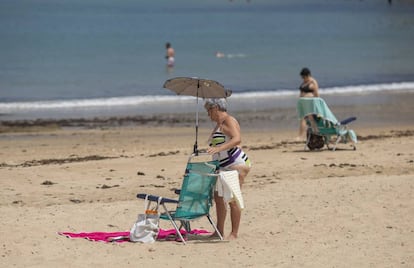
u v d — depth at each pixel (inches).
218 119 915.4
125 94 3304.6
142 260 829.8
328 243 904.9
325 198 1127.6
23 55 5022.1
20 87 3535.9
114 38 6520.7
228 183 890.1
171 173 1475.1
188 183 896.3
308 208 1072.8
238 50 5605.3
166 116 2647.6
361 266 813.9
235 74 4158.5
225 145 900.0
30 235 895.1
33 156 1820.9
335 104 3011.8
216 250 877.8
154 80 3841.0
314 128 1745.8
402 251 869.8
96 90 3449.8
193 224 1021.2
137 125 2440.9
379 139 2034.9
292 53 5364.2
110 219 1028.5
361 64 4653.1
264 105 2960.1
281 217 1033.5
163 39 6510.8
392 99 3164.4
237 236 943.7
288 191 1195.3
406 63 4687.5
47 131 2299.5
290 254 858.8
